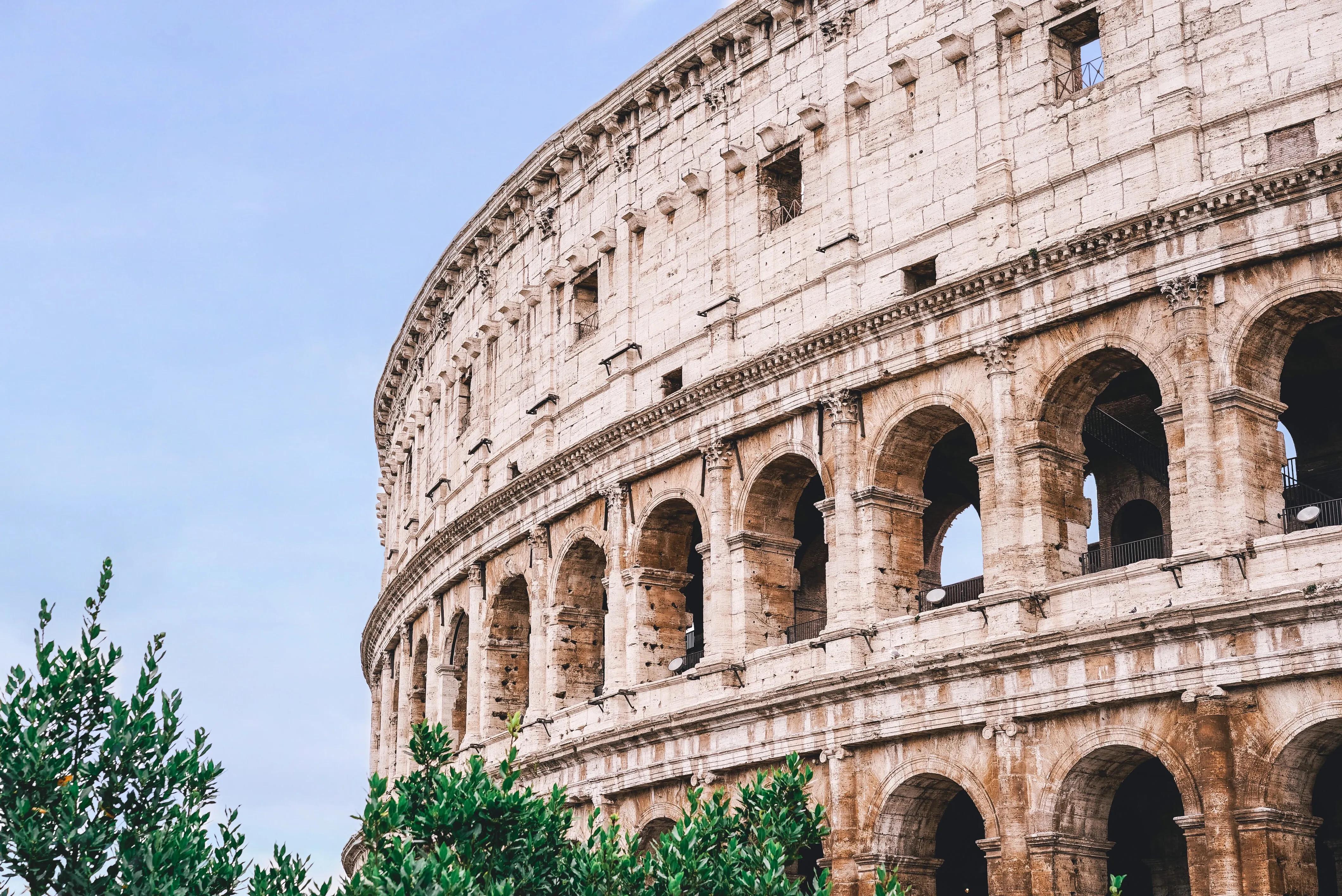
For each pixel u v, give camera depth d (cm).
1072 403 5956
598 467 7669
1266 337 5472
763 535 6919
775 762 6444
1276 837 5016
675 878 3878
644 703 7206
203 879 3731
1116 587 5553
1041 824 5528
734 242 7312
